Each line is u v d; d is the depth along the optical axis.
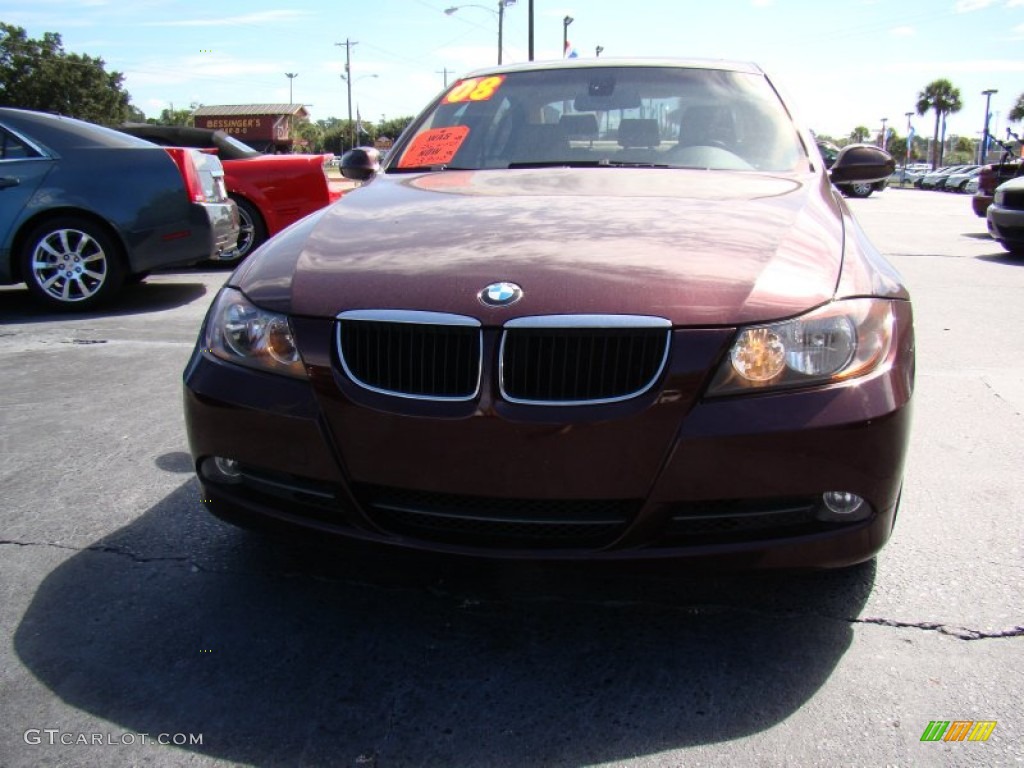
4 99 71.56
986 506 3.03
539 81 3.78
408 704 2.00
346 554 2.69
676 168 3.21
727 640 2.24
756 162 3.23
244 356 2.25
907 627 2.29
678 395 1.96
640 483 1.98
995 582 2.51
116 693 2.04
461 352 2.04
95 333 5.77
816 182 3.00
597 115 3.52
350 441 2.10
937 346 5.32
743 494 1.98
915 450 3.58
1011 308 6.53
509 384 2.02
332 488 2.14
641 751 1.84
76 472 3.38
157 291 7.48
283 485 2.22
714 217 2.48
